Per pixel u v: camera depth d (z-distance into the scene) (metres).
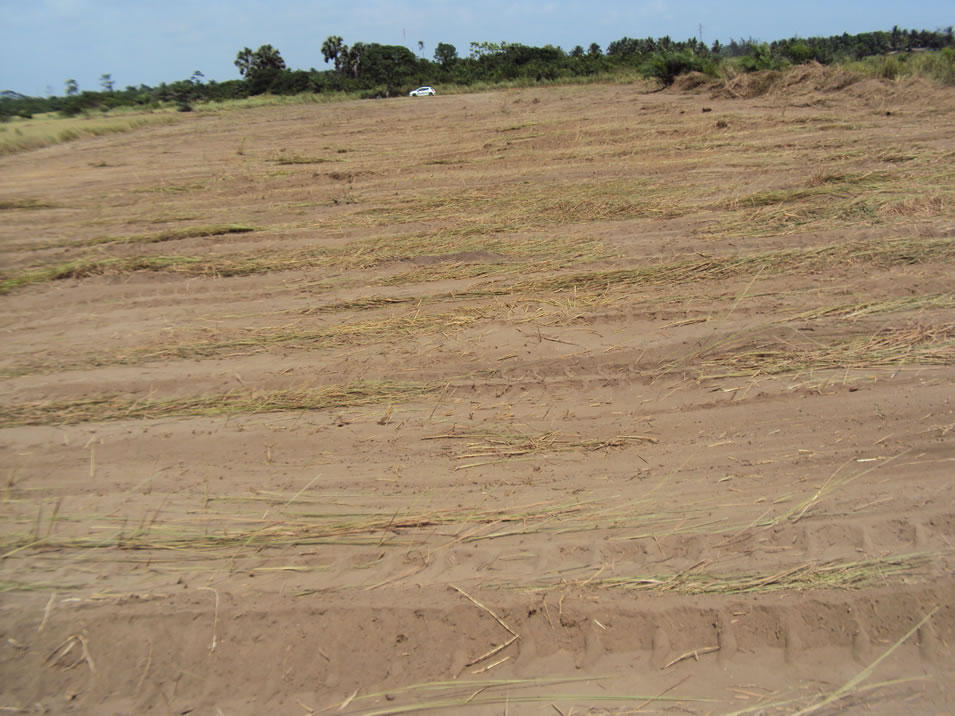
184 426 4.69
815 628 3.15
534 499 3.92
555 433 4.46
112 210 10.42
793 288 5.97
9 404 4.98
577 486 4.01
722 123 14.11
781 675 3.02
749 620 3.18
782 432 4.32
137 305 6.61
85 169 15.26
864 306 5.55
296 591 3.38
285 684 3.09
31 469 4.34
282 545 3.68
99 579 3.51
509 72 40.44
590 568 3.45
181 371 5.34
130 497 4.08
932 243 6.54
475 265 7.05
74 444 4.55
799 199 8.24
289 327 5.96
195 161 15.45
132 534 3.79
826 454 4.11
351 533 3.74
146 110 44.19
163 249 8.18
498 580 3.40
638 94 25.06
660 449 4.27
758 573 3.38
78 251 8.20
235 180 12.21
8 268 7.63
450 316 5.94
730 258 6.61
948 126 12.19
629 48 51.94
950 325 5.23
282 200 10.52
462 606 3.26
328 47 52.22
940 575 3.31
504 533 3.69
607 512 3.80
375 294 6.52
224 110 37.16
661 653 3.11
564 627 3.19
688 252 6.96
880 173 8.89
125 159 16.72
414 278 6.85
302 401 4.90
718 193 8.92
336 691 3.06
